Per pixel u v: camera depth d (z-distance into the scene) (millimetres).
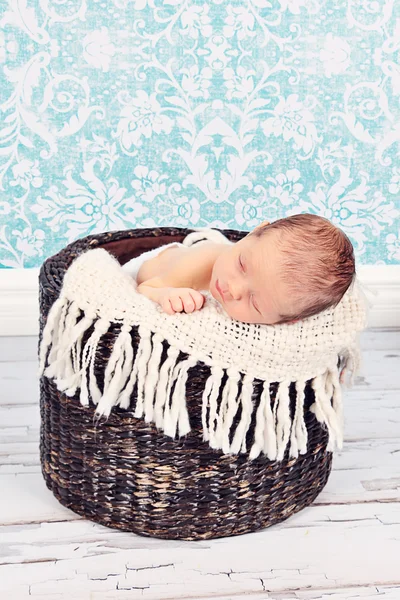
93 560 1134
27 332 1926
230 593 1078
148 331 1058
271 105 1811
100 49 1732
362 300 1140
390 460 1422
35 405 1585
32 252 1881
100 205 1854
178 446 1113
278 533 1209
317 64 1793
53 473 1236
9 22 1695
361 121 1853
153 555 1149
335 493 1318
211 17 1734
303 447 1157
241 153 1843
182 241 1519
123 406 1095
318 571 1126
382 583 1105
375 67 1813
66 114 1772
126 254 1485
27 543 1165
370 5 1765
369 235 1958
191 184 1857
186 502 1153
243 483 1153
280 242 1069
